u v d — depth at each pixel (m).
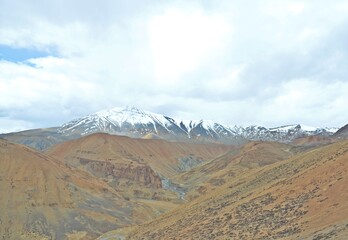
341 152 61.84
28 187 145.62
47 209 139.88
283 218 51.25
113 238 95.00
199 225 66.69
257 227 52.41
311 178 58.94
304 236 41.03
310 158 75.69
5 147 159.62
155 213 172.88
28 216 133.50
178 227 73.62
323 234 38.12
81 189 161.00
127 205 164.88
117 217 151.25
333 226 39.72
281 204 56.44
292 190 59.19
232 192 82.56
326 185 53.28
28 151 164.62
